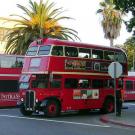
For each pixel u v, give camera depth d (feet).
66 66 92.07
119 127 68.90
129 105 138.92
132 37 87.51
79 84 95.04
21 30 160.35
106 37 195.52
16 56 127.03
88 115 96.32
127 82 167.43
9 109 117.60
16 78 127.13
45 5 164.45
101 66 100.42
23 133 57.72
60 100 91.09
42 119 83.66
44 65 89.30
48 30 164.86
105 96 100.94
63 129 64.54
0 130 61.11
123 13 84.28
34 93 89.76
